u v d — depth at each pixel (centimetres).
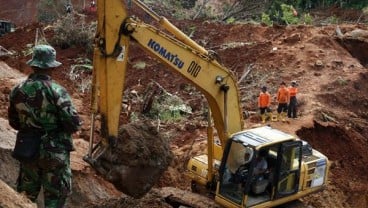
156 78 2389
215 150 1281
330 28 2950
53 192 698
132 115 1939
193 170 1286
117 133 991
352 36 2836
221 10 3791
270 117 1983
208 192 1267
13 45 2814
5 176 1091
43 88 669
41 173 700
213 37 2891
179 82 2330
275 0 3612
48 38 2802
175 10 3541
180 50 1077
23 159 679
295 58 2556
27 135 685
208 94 1140
